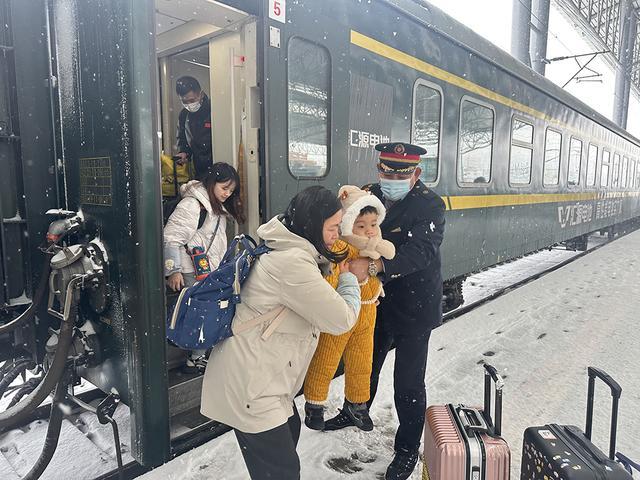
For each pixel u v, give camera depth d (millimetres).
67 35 2568
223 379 1726
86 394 3297
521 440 2955
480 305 6414
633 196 15320
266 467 1740
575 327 5129
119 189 2324
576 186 9156
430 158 4566
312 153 3250
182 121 3701
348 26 3469
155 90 2271
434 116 4578
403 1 4035
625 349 4492
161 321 2344
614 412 1979
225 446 2756
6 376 2691
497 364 4105
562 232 8672
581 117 9062
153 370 2336
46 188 2703
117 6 2227
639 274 8078
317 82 3236
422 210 2355
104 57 2326
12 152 2570
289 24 2996
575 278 7746
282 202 3047
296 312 1707
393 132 4016
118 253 2377
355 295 1836
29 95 2615
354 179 3643
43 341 2734
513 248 6648
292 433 2080
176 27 3410
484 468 2006
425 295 2404
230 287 1712
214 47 3256
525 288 6996
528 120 6676
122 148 2273
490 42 5598
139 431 2359
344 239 2043
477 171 5453
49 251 2500
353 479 2553
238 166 3080
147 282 2283
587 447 1935
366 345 2385
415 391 2486
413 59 4195
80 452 2787
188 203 2805
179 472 2537
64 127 2672
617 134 12094
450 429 2148
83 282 2398
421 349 2447
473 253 5516
